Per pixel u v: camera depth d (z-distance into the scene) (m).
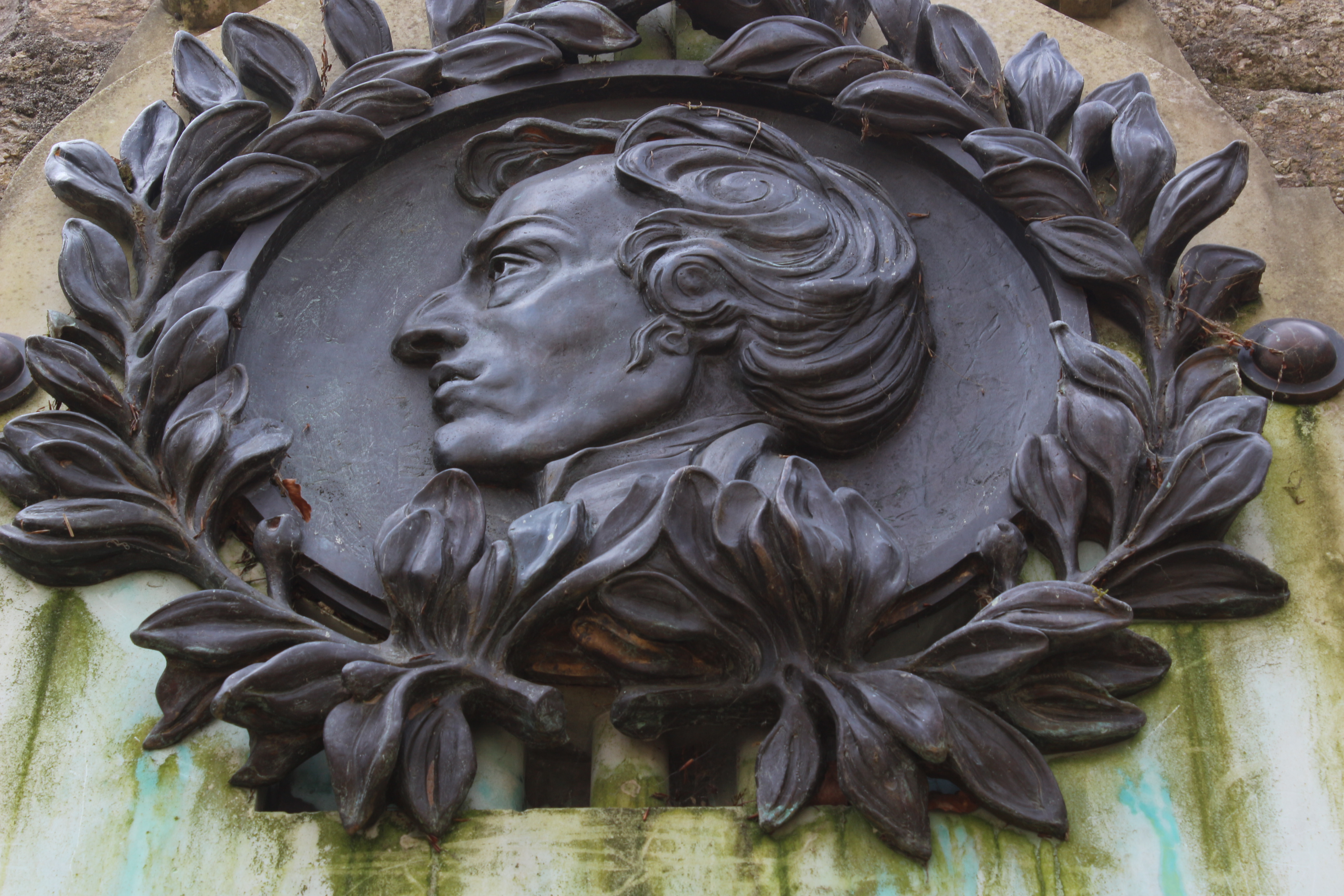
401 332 2.99
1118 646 2.52
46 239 3.21
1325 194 3.29
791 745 2.40
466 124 3.35
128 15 4.35
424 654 2.44
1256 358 2.94
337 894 2.32
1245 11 4.31
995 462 2.82
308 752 2.44
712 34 3.56
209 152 3.21
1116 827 2.39
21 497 2.73
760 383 2.79
